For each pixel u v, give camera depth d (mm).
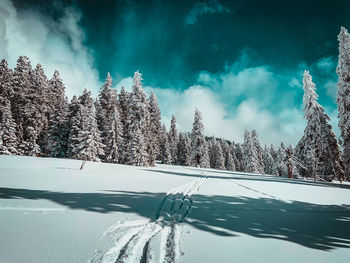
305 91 24656
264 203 6812
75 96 34938
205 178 16125
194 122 45969
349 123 17438
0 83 28062
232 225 4227
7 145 24922
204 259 2625
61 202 5305
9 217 3881
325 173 22219
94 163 22781
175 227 3922
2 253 2426
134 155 28391
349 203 7531
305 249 3102
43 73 34625
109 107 38469
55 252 2557
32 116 29734
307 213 5613
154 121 40594
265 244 3254
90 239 3057
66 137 32500
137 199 6355
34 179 9523
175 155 65812
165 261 2514
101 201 5727
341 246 3271
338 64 18828
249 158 51094
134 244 3014
